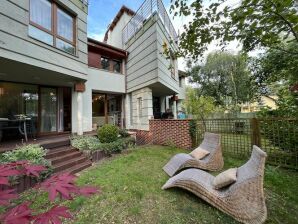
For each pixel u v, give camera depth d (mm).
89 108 8969
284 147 4355
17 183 3316
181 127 7070
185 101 15234
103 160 5820
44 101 7727
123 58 11094
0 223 967
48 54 5633
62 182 1370
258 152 2488
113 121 11328
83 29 7480
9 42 4473
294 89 4461
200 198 2953
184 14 3137
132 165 4797
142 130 9438
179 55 3797
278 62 5621
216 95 22094
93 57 9492
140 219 2477
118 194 3178
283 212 2553
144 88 9258
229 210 2477
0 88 6598
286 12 2496
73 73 6699
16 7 4676
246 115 12703
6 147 4852
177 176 3305
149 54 8539
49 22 5934
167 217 2500
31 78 6750
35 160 4039
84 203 2910
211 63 22219
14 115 6547
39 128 7426
